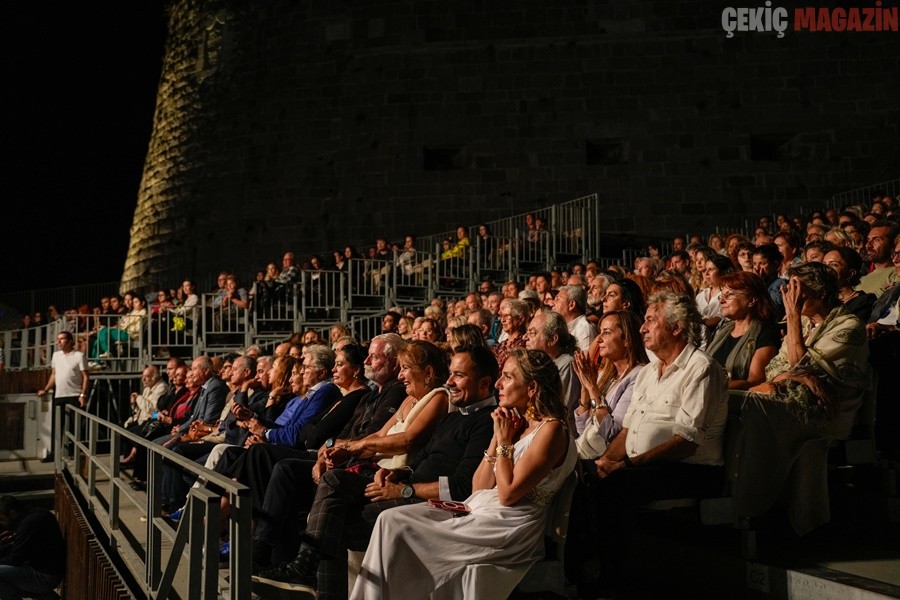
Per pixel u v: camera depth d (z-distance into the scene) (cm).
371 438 441
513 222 2047
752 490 397
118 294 2653
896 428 450
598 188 2072
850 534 434
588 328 625
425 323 694
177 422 886
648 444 399
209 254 2277
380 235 2117
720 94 2075
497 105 2128
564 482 372
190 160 2388
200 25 2473
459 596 349
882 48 2056
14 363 1408
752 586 384
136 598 551
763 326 470
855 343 422
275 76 2272
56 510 972
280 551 455
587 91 2109
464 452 409
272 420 704
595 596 373
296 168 2202
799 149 2044
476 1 2166
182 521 425
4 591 748
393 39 2184
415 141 2141
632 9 2119
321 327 1430
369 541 378
